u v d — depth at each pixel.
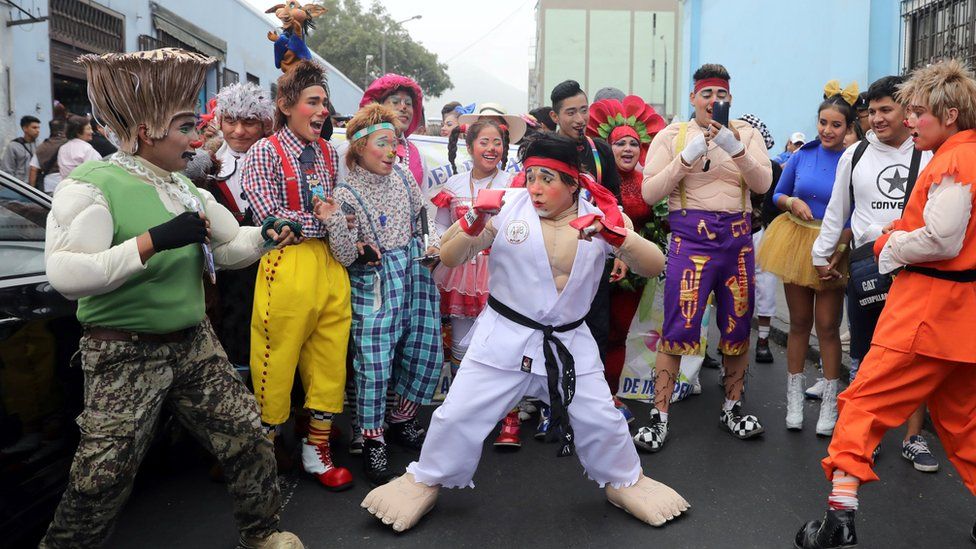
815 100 11.77
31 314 2.96
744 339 4.53
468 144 4.50
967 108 2.96
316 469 3.85
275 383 3.68
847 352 6.23
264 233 2.92
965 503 3.70
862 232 4.11
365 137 3.85
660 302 5.31
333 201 3.45
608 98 5.38
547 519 3.55
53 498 3.05
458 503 3.71
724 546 3.29
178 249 2.73
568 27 33.00
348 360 4.13
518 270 3.26
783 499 3.75
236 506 3.01
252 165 3.67
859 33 10.62
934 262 3.00
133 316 2.64
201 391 2.88
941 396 3.18
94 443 2.62
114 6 13.68
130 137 2.66
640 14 32.72
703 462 4.23
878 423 3.10
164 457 4.11
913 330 3.00
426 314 4.13
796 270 4.55
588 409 3.34
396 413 4.32
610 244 3.21
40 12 11.55
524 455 4.33
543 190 3.19
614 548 3.28
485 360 3.31
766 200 5.00
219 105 4.08
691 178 4.36
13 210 3.32
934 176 2.95
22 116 11.16
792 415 4.70
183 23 16.16
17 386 2.84
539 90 37.53
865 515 3.58
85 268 2.40
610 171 4.53
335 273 3.76
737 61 15.42
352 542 3.33
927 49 9.59
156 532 3.39
